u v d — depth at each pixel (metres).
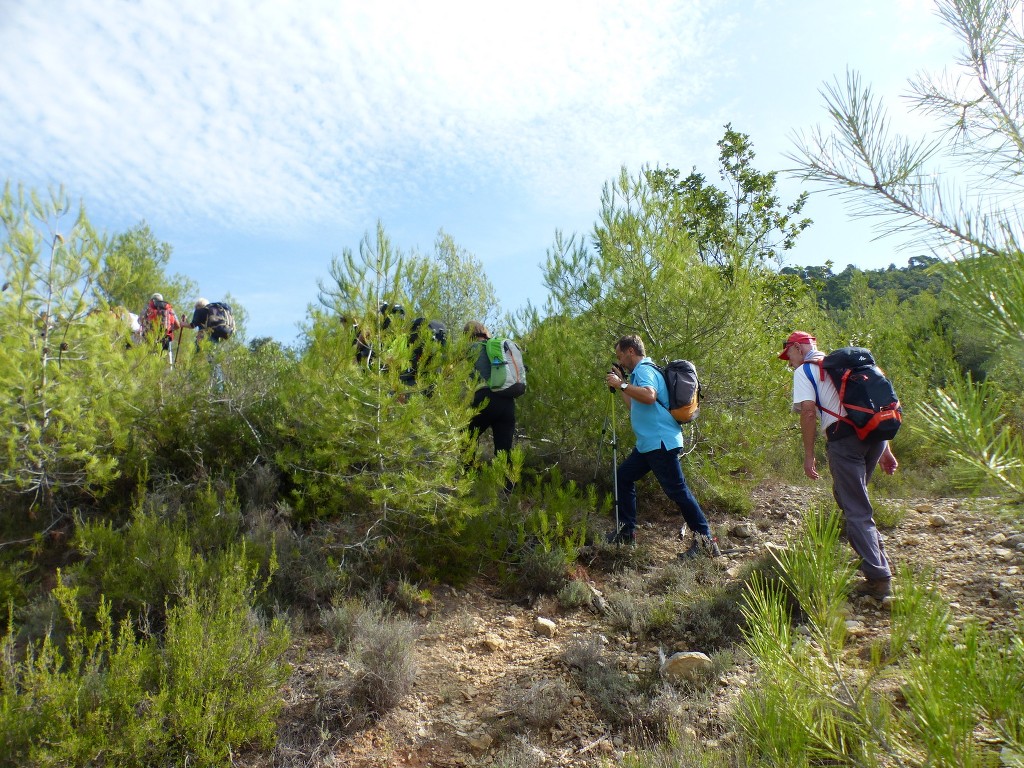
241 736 3.03
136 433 5.40
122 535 4.57
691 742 2.92
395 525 5.22
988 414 1.76
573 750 3.19
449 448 5.12
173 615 3.31
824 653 2.13
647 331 7.15
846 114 2.18
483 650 4.24
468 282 10.99
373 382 4.91
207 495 4.81
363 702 3.53
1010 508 1.75
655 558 5.59
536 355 7.49
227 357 6.42
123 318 5.78
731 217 13.91
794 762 1.89
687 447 7.02
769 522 6.30
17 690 2.92
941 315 10.19
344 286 5.05
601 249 7.49
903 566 2.08
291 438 5.77
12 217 4.73
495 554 5.21
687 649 3.99
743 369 7.16
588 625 4.54
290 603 4.41
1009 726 1.63
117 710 2.84
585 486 6.89
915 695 1.76
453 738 3.35
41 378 4.73
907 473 8.10
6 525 4.68
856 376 4.21
